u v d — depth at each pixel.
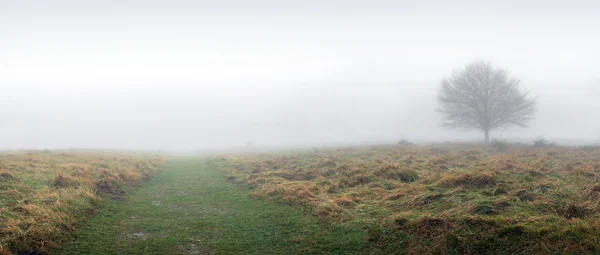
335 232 8.08
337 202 10.44
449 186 11.02
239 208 10.84
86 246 7.12
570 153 21.34
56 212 8.55
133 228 8.54
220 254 6.87
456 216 7.80
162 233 8.18
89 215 9.34
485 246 6.40
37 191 10.38
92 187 12.14
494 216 7.65
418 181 12.73
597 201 8.27
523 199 9.11
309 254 6.87
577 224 6.67
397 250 6.77
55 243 7.02
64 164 16.67
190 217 9.72
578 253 5.75
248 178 16.50
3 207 8.38
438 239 6.89
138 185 15.41
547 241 6.23
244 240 7.70
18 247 6.54
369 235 7.63
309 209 10.17
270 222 9.12
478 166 15.12
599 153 20.84
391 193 11.14
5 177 11.58
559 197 9.02
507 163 14.60
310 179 15.71
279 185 13.24
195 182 16.67
